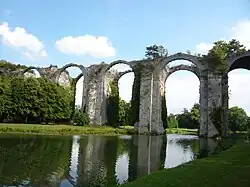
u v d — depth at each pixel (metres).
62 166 18.36
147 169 18.72
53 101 64.12
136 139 42.94
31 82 61.53
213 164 16.66
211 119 51.41
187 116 116.88
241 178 12.56
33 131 42.97
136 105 59.69
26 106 60.28
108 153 25.17
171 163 21.31
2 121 59.50
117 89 72.06
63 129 46.44
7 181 14.31
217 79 52.28
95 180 15.17
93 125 63.84
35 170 16.88
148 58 60.97
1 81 61.62
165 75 63.75
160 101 59.44
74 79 76.12
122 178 15.88
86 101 66.38
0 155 20.98
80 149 26.78
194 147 32.94
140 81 60.12
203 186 11.12
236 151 23.77
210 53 53.78
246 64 57.06
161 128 58.81
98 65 67.12
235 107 104.81
